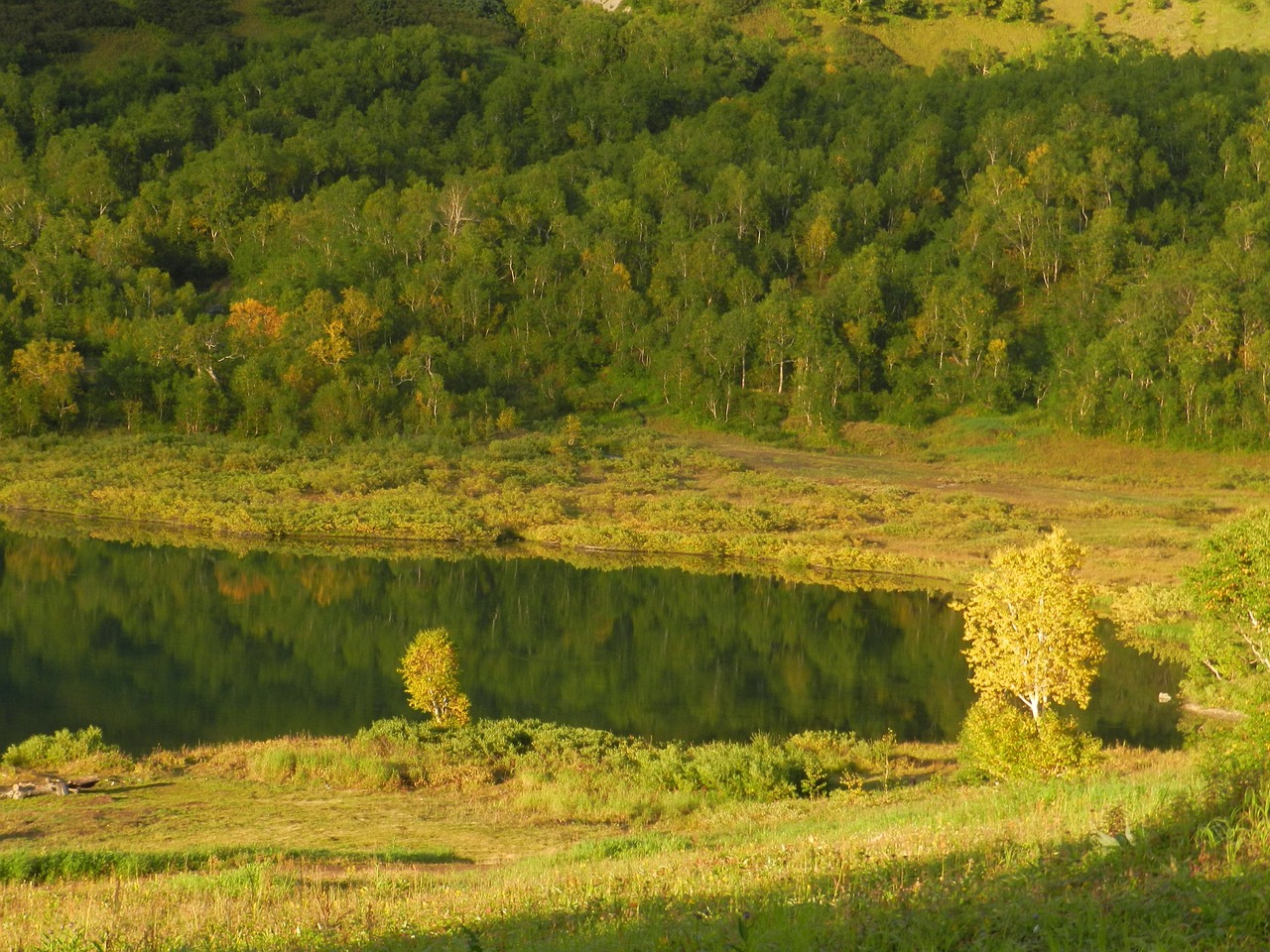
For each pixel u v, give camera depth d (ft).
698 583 243.40
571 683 165.78
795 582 246.47
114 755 114.83
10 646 178.50
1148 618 198.70
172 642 184.85
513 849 77.87
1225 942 23.18
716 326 441.68
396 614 209.36
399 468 345.51
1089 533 273.75
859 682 167.63
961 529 282.36
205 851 71.20
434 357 427.33
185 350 408.05
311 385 403.75
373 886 54.70
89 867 66.49
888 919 26.37
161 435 383.45
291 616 205.46
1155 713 144.15
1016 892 27.37
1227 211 511.81
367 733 122.62
